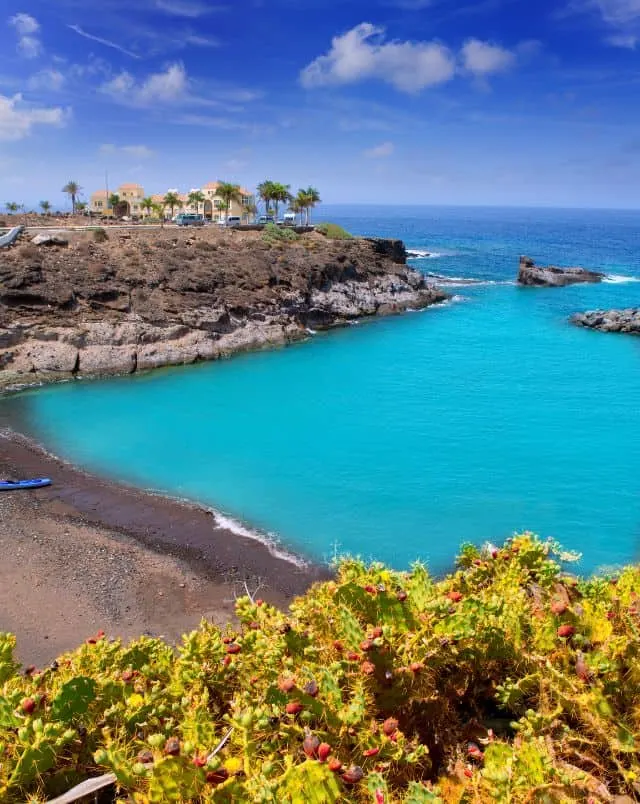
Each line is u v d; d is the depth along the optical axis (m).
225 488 25.86
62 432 31.89
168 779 4.68
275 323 53.25
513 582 8.02
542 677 6.25
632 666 6.03
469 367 46.31
